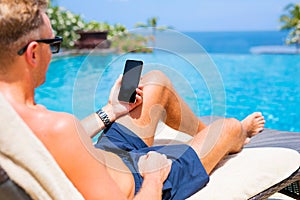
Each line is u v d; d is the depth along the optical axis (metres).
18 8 1.67
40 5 1.77
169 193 2.51
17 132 1.61
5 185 1.54
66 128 1.83
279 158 2.81
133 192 2.42
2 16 1.64
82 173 1.86
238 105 7.43
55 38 1.81
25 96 1.77
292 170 2.77
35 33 1.72
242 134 2.98
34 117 1.78
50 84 8.90
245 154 2.95
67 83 8.95
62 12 14.06
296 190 3.15
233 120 2.97
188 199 2.56
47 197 1.67
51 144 1.80
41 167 1.65
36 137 1.66
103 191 1.89
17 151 1.61
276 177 2.71
